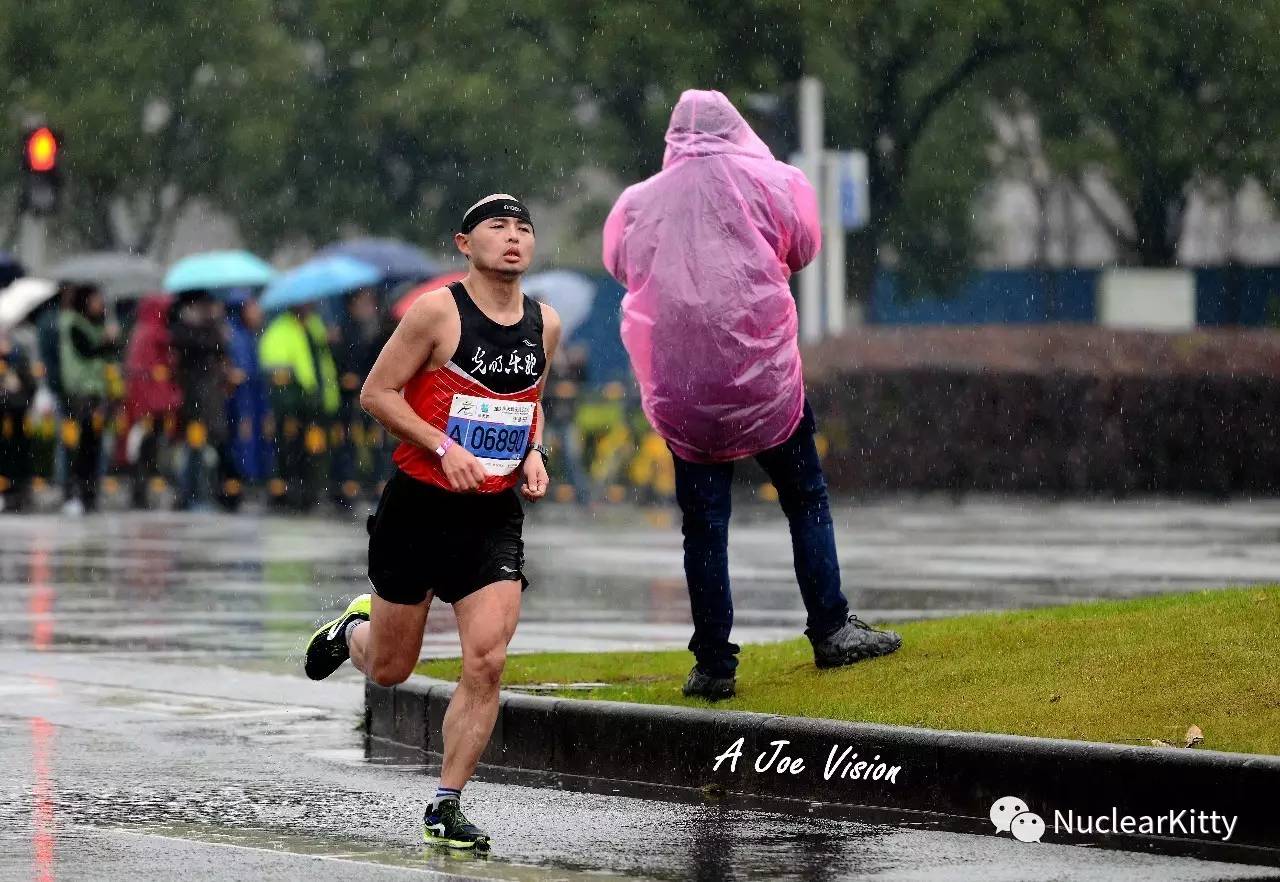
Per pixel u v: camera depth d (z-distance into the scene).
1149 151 143.00
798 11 132.38
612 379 158.50
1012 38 136.62
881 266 164.50
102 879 22.36
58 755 30.53
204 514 81.81
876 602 47.91
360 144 165.38
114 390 90.75
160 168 168.88
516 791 27.86
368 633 25.52
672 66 135.25
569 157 150.25
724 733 27.81
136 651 41.59
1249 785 23.66
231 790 27.86
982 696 27.94
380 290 108.06
